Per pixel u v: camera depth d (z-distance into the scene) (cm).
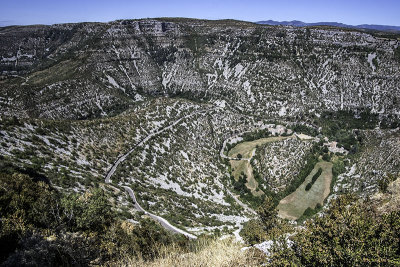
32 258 1270
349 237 1114
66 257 1380
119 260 1502
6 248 1402
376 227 1134
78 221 1956
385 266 999
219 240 1781
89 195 2473
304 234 1260
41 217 1848
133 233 2247
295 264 1087
